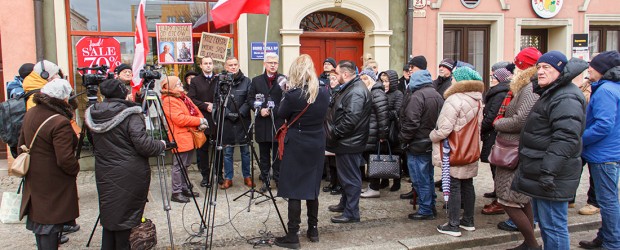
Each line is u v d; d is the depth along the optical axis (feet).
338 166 15.71
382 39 26.73
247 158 19.94
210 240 13.43
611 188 13.21
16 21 22.04
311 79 13.24
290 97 13.20
